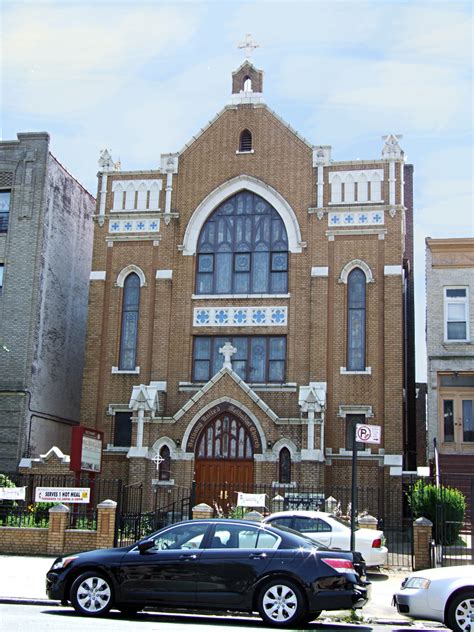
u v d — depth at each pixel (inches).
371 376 1413.6
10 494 1056.8
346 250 1467.8
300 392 1370.6
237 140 1547.7
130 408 1421.0
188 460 1381.6
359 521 971.9
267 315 1473.9
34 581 796.6
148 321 1509.6
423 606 592.4
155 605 611.5
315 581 590.6
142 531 1105.4
